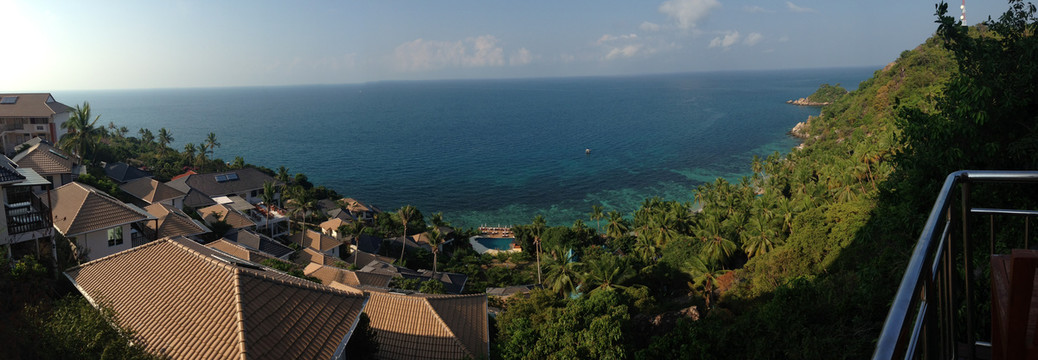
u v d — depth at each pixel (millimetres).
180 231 43969
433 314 28906
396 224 88812
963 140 17531
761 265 42875
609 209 115000
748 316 26062
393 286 51031
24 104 72062
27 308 16500
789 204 59750
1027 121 16906
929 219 2949
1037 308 3037
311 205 84750
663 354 25125
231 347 16016
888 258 23391
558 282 52969
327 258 59750
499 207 119312
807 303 24656
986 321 12156
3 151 67625
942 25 18328
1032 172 3566
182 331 17172
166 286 19641
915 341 2529
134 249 22984
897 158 20047
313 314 18656
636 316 33594
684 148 178000
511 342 27578
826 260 36406
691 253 60594
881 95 117938
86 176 57094
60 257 30391
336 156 185250
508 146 199875
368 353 23906
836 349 21484
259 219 73125
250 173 86688
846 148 96312
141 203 63156
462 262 79500
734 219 63781
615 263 52219
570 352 25562
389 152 192250
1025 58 16688
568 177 144375
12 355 14625
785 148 167625
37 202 30969
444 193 132125
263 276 19047
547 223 107625
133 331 17047
